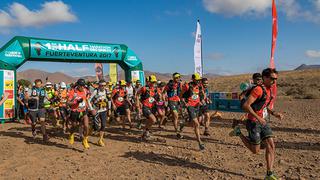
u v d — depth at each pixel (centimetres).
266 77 595
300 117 1584
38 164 794
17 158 860
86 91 995
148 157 830
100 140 1001
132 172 700
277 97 3391
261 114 602
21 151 945
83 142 959
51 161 818
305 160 758
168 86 1120
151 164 760
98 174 693
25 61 1742
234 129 630
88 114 1005
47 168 754
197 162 764
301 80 5766
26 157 869
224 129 1262
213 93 1866
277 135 1086
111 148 959
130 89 1516
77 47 1859
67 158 844
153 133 1202
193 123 894
